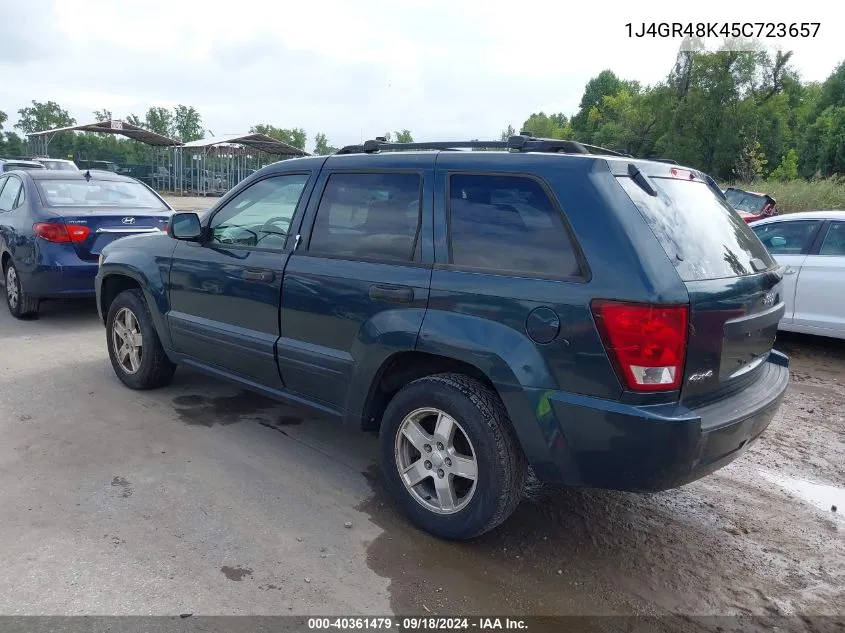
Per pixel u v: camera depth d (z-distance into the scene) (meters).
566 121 111.25
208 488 3.83
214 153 41.22
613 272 2.77
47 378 5.67
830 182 25.52
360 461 4.30
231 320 4.39
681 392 2.80
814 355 7.53
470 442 3.18
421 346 3.27
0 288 9.83
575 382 2.85
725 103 50.75
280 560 3.17
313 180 4.03
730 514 3.85
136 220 7.58
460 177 3.36
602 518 3.73
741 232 3.57
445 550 3.33
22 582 2.91
